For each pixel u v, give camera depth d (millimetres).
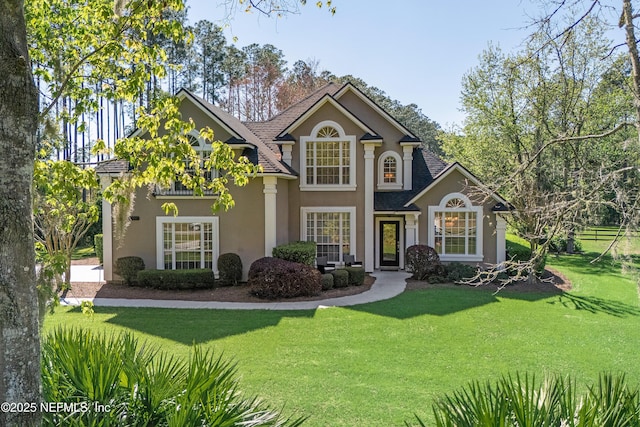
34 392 3270
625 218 8008
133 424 4105
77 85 7469
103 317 12750
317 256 20594
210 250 18297
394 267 21781
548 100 18000
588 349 9812
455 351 9602
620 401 3895
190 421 3957
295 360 8992
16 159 3195
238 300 15242
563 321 12250
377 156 22047
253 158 18047
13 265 3160
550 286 17625
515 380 7965
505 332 11117
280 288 15336
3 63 3137
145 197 18266
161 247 18281
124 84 7254
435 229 20859
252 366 8648
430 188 20625
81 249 33688
